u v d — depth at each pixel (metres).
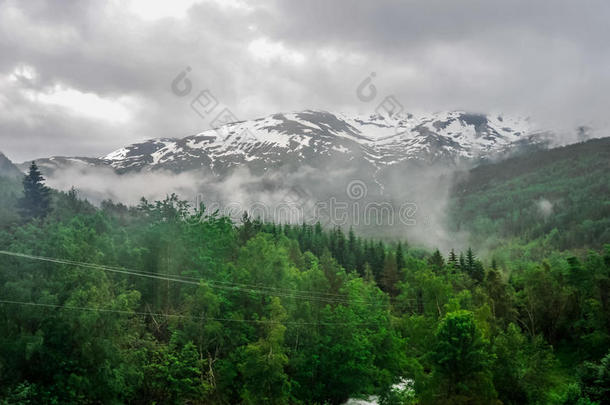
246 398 42.66
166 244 52.31
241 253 56.69
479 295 66.62
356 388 52.28
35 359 35.50
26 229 55.34
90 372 36.31
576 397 42.28
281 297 52.03
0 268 39.09
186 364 42.69
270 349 44.25
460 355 41.50
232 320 47.97
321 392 51.16
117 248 50.44
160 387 41.28
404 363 57.06
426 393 42.72
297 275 58.91
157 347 43.75
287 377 45.81
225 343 47.97
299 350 51.97
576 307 67.75
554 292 68.25
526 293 72.25
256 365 43.44
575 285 71.81
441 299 60.25
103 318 37.03
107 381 36.03
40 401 34.12
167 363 41.09
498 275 78.62
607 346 60.00
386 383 52.94
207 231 60.03
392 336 59.34
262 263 54.00
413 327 55.00
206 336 46.66
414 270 95.75
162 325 48.72
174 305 51.69
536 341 52.34
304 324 52.09
